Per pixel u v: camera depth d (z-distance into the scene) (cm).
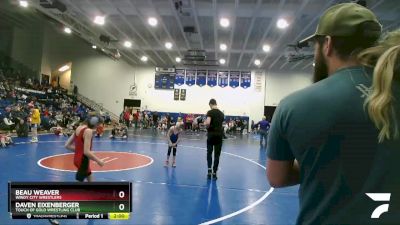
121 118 2747
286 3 1320
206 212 502
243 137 2428
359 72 92
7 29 2489
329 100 88
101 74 3109
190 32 1767
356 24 92
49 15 1636
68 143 451
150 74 3092
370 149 82
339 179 84
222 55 2475
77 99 2973
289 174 105
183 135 2269
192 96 3044
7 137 1146
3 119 1462
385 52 87
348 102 86
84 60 3120
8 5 1962
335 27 95
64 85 3156
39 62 2705
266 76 2995
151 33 1872
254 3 1345
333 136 85
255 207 543
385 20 1370
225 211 512
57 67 3003
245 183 739
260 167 990
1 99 1784
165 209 506
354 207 82
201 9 1427
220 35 1944
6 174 690
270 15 1427
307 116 89
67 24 1766
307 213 89
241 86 3006
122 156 1071
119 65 3105
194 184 700
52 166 809
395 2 1213
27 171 732
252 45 2102
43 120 1806
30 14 2205
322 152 86
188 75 3056
